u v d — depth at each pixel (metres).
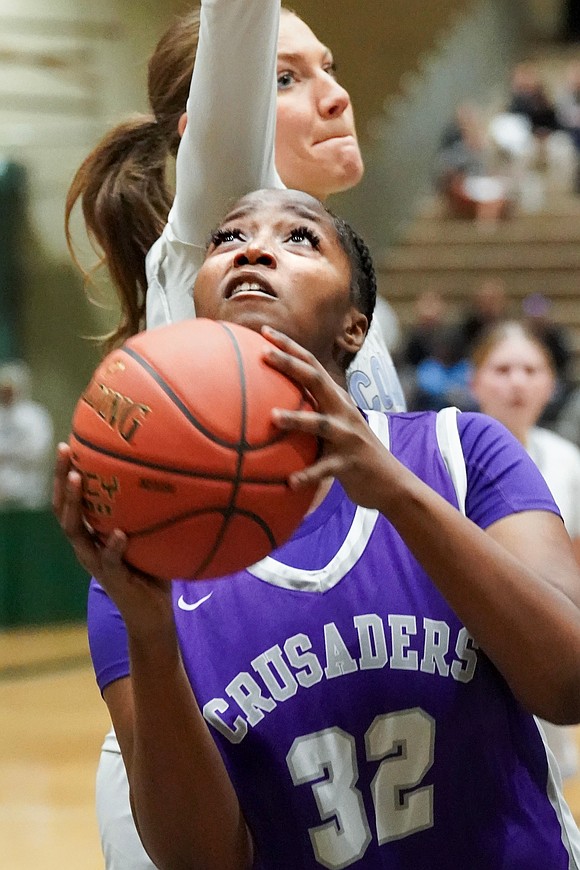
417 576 2.02
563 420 12.43
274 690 1.99
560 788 2.10
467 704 1.99
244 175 2.52
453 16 16.25
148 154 2.93
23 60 13.25
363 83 12.82
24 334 13.91
